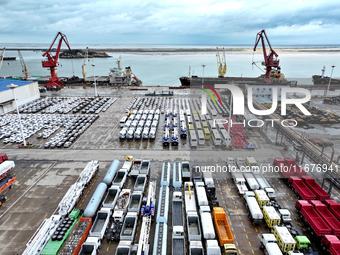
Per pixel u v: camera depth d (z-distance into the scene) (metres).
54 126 103.12
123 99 154.25
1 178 62.91
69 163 73.38
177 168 64.69
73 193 53.50
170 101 147.00
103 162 73.88
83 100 148.25
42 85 193.75
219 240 43.12
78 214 50.28
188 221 46.81
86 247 40.88
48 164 72.75
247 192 55.53
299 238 41.78
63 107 133.50
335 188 59.72
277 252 39.12
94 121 112.06
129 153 79.94
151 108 131.50
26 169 69.75
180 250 40.69
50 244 41.84
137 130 94.44
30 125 104.69
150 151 81.25
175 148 83.38
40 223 49.22
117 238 44.53
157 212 48.97
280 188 61.06
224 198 57.56
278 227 44.53
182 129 93.56
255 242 44.72
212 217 49.53
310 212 49.25
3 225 48.69
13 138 89.44
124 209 49.69
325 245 41.69
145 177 61.06
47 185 62.19
